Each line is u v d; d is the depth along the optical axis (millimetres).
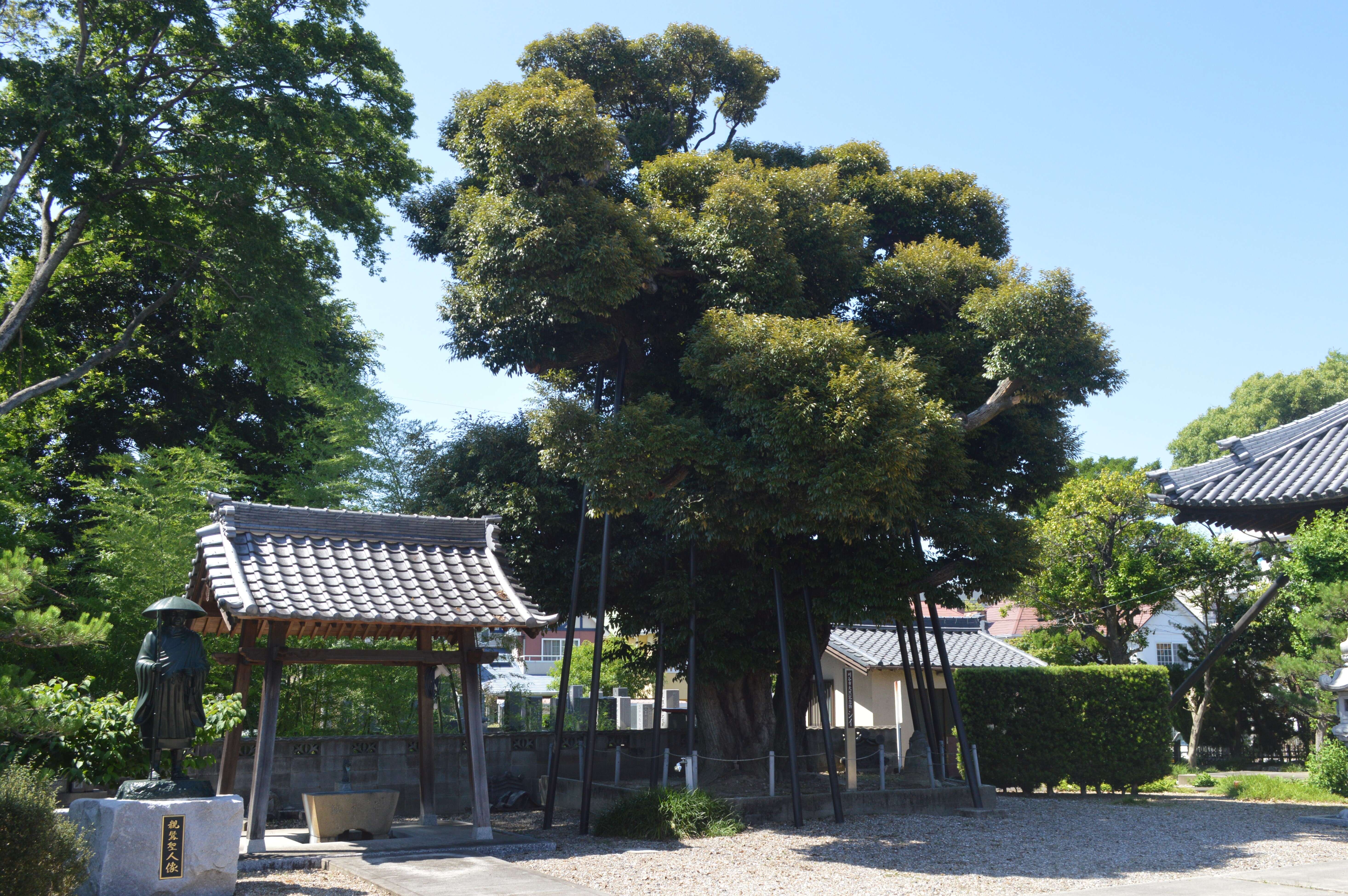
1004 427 16578
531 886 8930
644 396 15328
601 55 18375
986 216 17938
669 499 14375
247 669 11586
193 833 8547
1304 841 12219
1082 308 13727
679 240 14852
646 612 16125
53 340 23125
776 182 15133
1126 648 32875
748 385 12273
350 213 20234
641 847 12039
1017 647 36125
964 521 14672
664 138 18922
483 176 15789
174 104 19625
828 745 13922
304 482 22844
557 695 23203
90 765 10477
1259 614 29359
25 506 19188
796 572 14914
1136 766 19500
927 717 16891
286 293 20469
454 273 16531
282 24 20750
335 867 10289
